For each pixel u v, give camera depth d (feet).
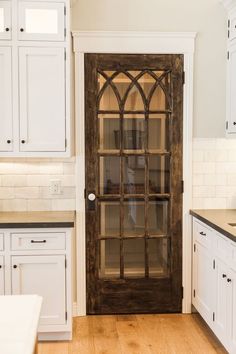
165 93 12.09
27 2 10.64
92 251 12.20
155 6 11.94
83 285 12.21
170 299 12.39
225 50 12.19
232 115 11.70
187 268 12.36
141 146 12.15
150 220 12.32
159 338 10.78
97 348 10.27
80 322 11.78
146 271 12.30
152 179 12.23
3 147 10.87
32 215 11.28
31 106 10.84
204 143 12.30
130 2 11.87
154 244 12.34
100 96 11.93
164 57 12.00
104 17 11.84
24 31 10.68
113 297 12.30
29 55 10.75
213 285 10.28
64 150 10.98
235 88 11.46
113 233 12.26
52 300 10.52
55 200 12.15
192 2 12.03
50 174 12.09
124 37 11.85
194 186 12.35
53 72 10.84
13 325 4.61
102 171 12.12
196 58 12.14
